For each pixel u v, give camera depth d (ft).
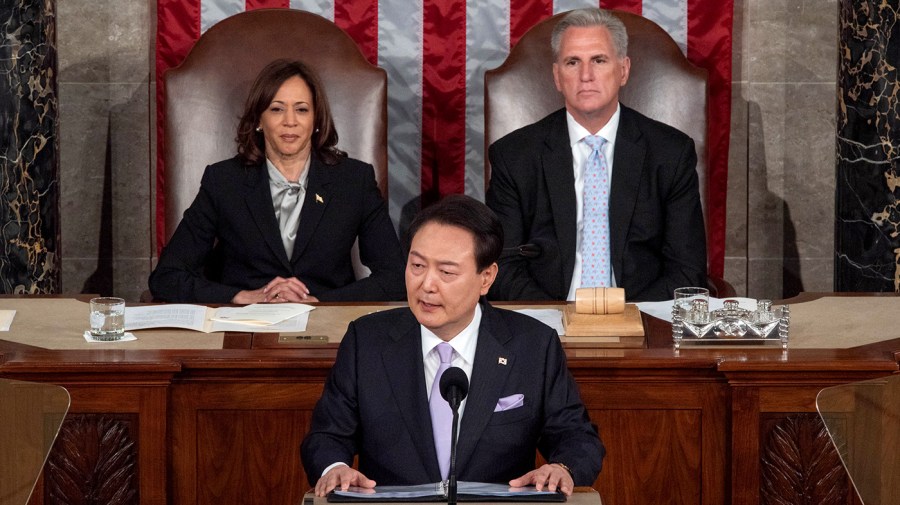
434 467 33.60
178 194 62.49
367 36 69.62
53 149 65.41
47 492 39.86
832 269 73.72
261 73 56.70
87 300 50.08
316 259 57.16
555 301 49.73
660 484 40.96
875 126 64.34
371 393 34.09
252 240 56.65
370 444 34.17
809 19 71.26
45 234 65.31
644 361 39.91
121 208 72.43
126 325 44.70
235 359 39.75
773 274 73.87
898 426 29.91
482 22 69.67
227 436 40.47
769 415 40.01
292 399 40.34
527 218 57.26
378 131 62.90
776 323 41.83
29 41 63.72
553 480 30.09
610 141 56.80
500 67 63.72
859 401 30.81
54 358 39.68
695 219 56.13
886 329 44.32
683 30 69.10
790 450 40.04
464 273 32.12
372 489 29.71
